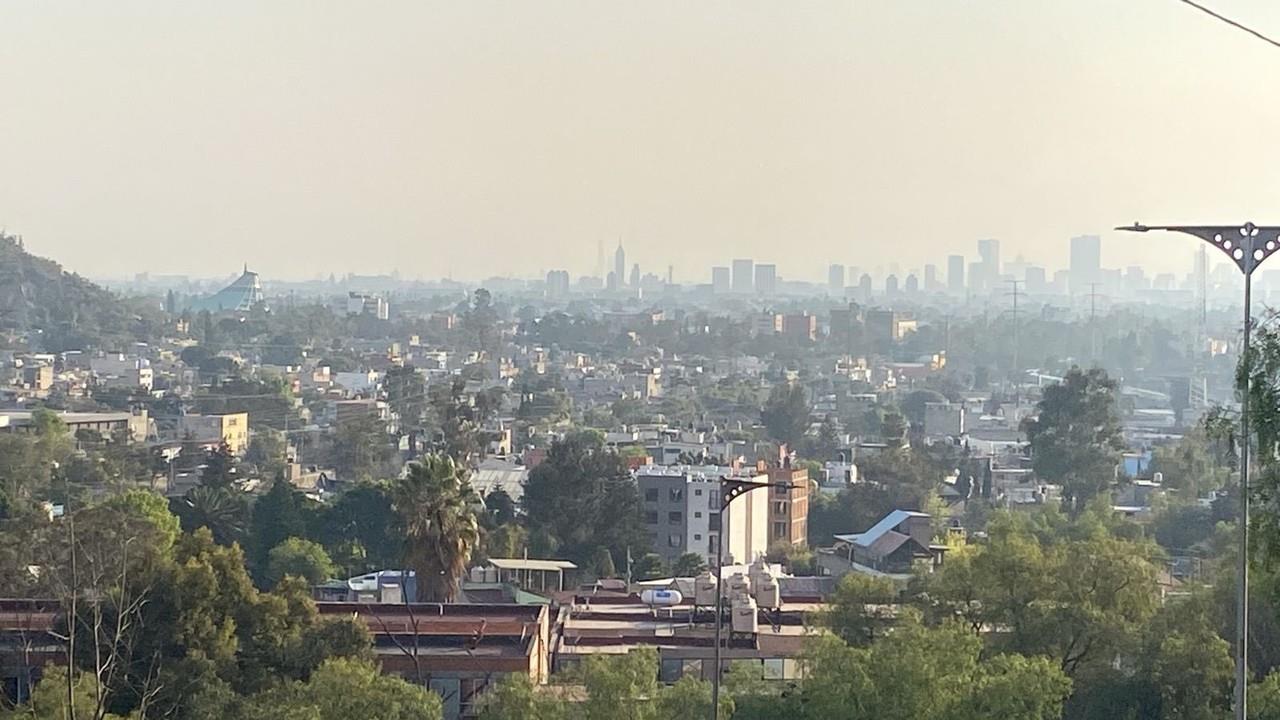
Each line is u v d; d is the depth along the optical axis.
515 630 71.31
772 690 60.91
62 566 75.38
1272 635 68.25
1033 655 62.97
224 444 180.00
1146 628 67.19
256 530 122.69
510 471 180.38
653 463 167.25
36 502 126.75
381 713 57.00
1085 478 162.62
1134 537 116.56
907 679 54.78
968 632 63.22
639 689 58.31
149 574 64.44
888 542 125.88
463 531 81.75
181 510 124.75
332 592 92.12
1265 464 40.31
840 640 59.25
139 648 63.31
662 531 136.12
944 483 180.62
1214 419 42.34
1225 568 78.38
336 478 191.25
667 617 83.81
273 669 65.44
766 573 82.75
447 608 75.56
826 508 159.88
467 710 67.75
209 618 64.56
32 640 66.00
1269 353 39.78
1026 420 175.75
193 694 61.03
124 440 197.88
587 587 104.00
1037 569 69.88
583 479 133.62
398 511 82.06
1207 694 63.25
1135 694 63.91
